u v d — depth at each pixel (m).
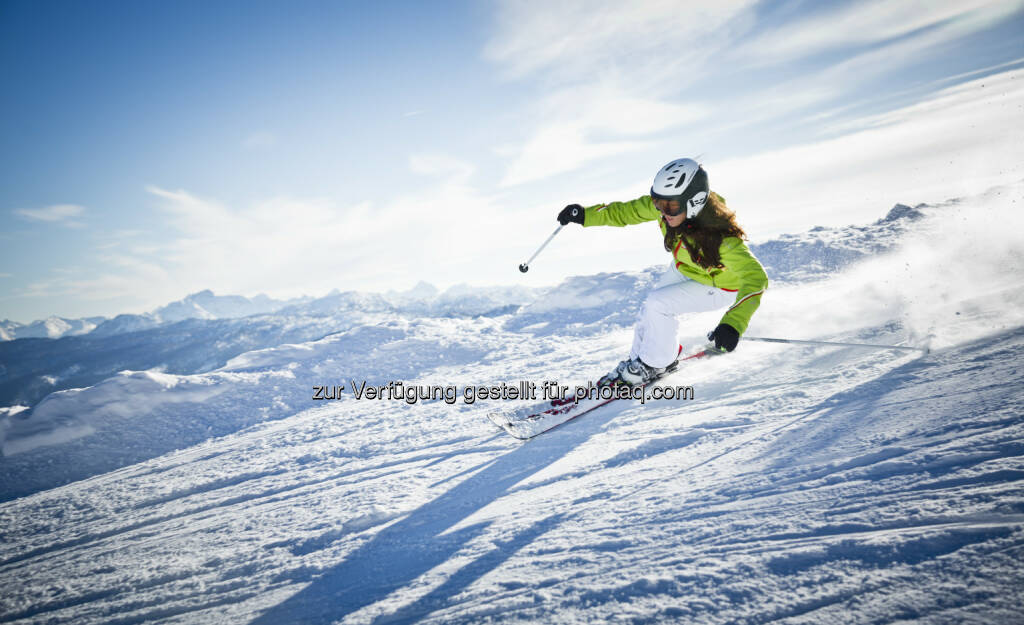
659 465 2.40
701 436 2.65
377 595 1.82
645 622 1.26
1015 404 1.82
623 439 2.95
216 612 2.00
